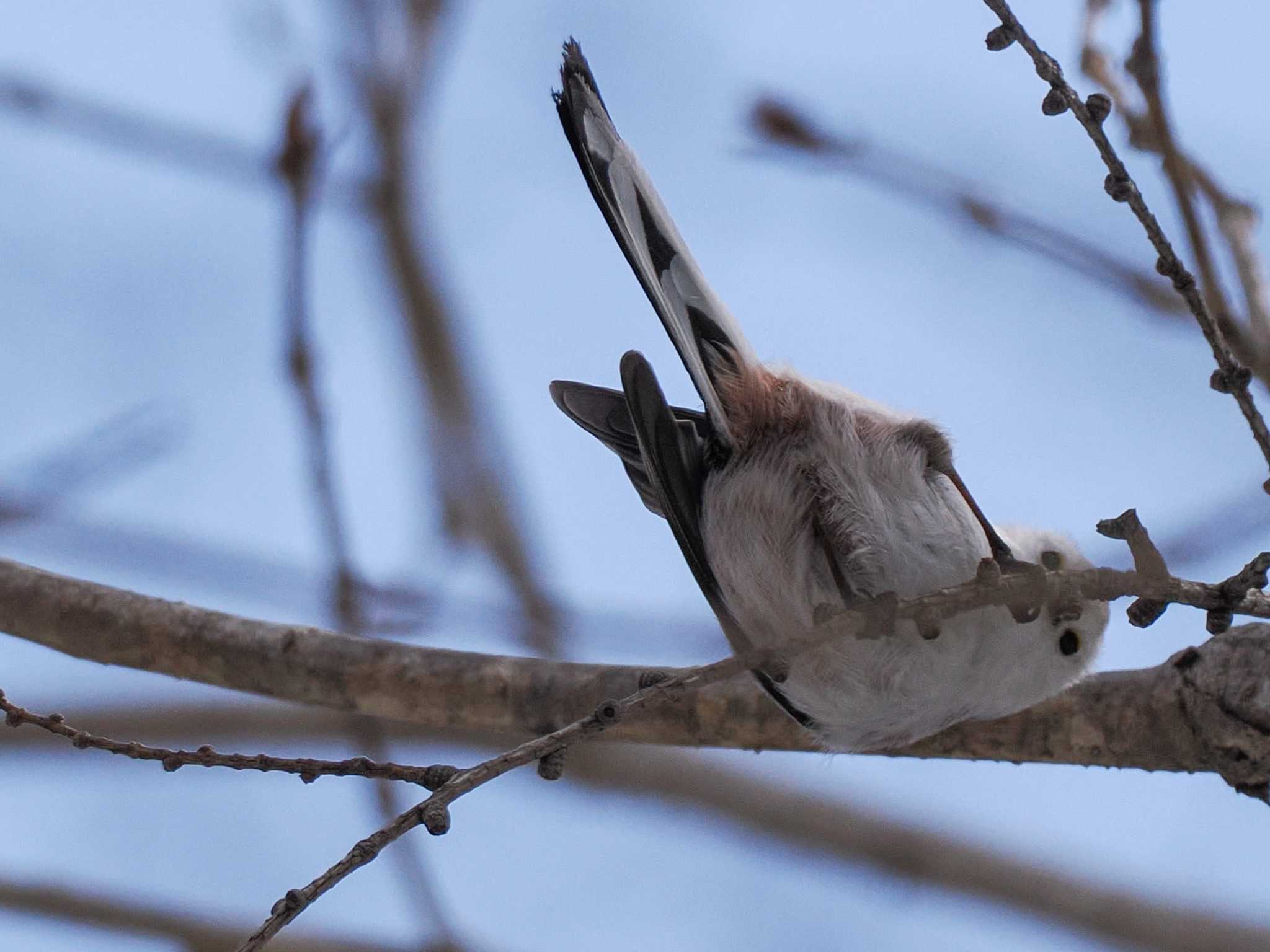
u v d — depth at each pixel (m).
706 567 8.20
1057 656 7.98
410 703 8.65
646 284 7.81
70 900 10.11
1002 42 6.54
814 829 12.29
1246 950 11.63
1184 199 7.48
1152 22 7.34
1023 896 12.05
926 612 6.66
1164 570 6.51
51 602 8.64
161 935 10.16
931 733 8.34
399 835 6.18
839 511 7.96
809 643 6.64
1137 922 11.82
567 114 7.81
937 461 8.21
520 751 6.34
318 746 12.41
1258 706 7.86
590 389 9.76
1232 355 6.54
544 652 9.32
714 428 8.46
